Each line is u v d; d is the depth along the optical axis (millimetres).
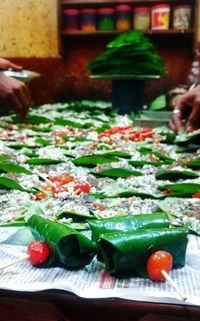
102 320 273
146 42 1129
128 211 419
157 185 513
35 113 1128
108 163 604
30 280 289
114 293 270
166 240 299
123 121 1016
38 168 584
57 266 311
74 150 699
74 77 1476
